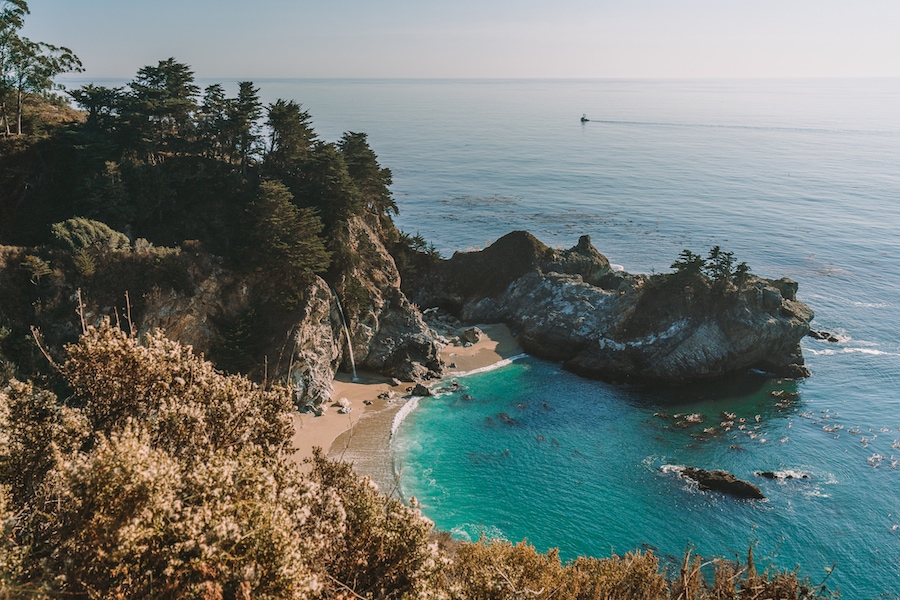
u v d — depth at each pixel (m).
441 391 83.75
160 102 89.44
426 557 21.67
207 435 22.64
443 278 115.31
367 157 103.75
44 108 97.44
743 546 54.38
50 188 84.12
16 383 22.53
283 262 76.81
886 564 52.44
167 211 84.44
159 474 16.91
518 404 80.62
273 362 74.50
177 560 15.46
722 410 79.69
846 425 75.62
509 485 62.62
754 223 189.62
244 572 15.91
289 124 94.00
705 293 90.25
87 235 71.44
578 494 61.41
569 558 52.47
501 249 113.69
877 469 66.00
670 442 71.50
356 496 23.28
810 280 135.88
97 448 18.39
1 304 65.50
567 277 104.81
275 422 25.36
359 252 93.94
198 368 24.78
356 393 81.62
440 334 103.19
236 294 77.19
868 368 92.75
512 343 100.44
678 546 54.38
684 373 87.12
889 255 154.38
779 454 68.88
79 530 16.53
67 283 68.25
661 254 158.38
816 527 56.72
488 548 33.03
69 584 16.22
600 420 76.69
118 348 22.80
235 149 96.12
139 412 23.30
